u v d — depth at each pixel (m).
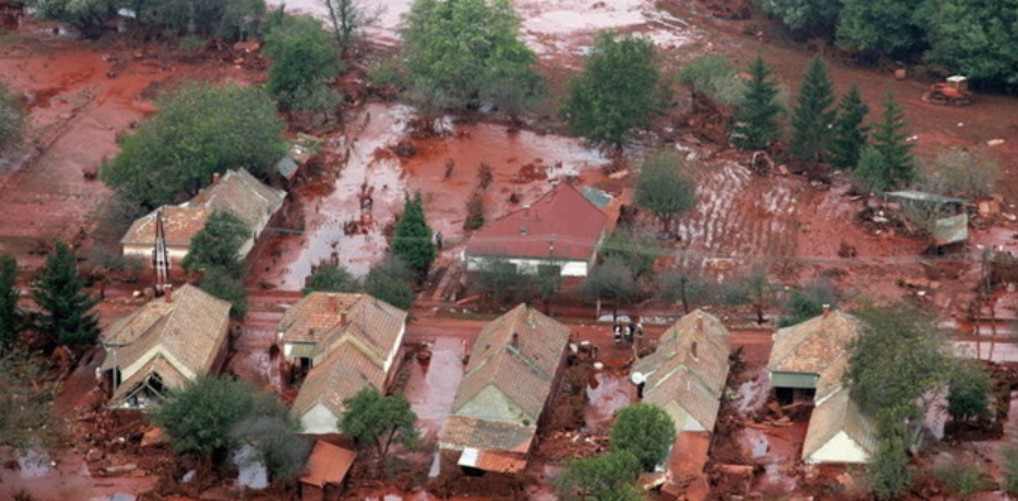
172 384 128.00
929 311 140.25
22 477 121.31
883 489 116.94
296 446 118.44
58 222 171.88
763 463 123.94
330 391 125.50
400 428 121.81
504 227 157.25
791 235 171.12
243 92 182.75
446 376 138.38
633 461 114.25
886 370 121.81
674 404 124.69
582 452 125.31
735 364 139.75
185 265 151.88
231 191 163.88
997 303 153.00
